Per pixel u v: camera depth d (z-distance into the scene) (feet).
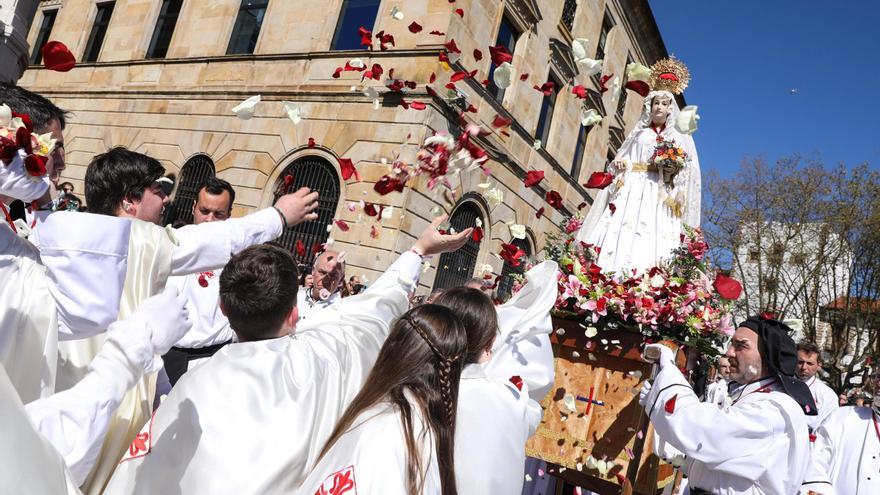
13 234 5.83
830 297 72.90
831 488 11.80
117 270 6.04
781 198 72.23
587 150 61.36
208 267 7.10
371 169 38.27
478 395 6.65
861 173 69.05
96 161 7.70
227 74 46.93
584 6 56.59
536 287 9.29
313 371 6.25
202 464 5.38
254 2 48.55
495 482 6.22
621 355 11.70
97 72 54.49
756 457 9.42
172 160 47.65
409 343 5.54
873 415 14.15
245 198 43.27
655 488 10.91
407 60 38.91
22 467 3.71
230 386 5.77
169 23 52.90
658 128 15.51
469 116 40.63
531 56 48.91
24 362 5.48
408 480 4.74
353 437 5.01
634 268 13.98
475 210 44.09
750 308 72.95
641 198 14.90
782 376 10.39
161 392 8.52
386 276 8.88
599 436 11.52
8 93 6.48
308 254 38.60
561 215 56.29
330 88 41.34
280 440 5.59
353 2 43.57
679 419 9.66
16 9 48.42
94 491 6.06
